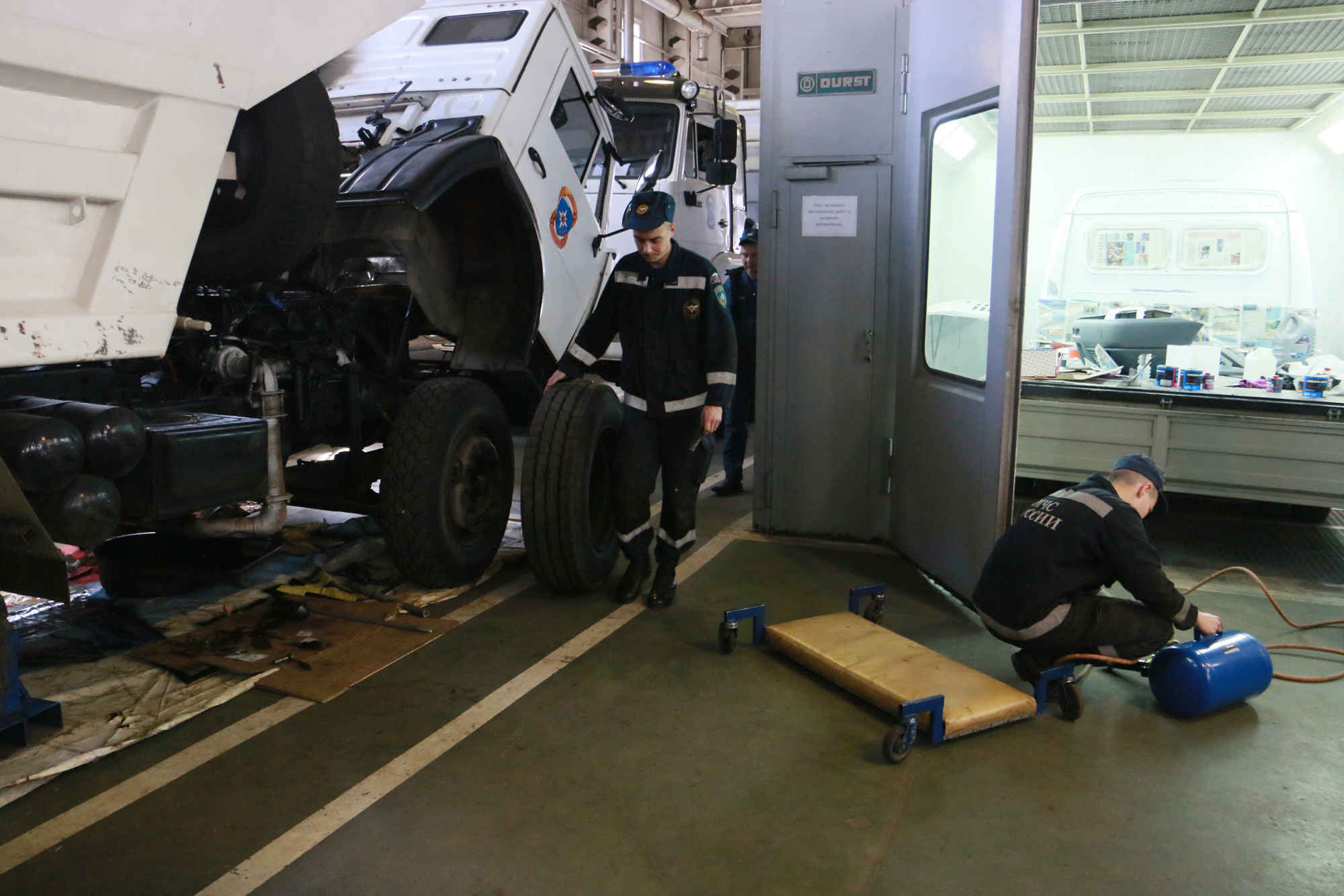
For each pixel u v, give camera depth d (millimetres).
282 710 2803
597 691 2986
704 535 4867
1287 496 4387
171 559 3736
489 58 4117
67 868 2045
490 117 3904
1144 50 4496
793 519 4828
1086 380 4895
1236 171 5625
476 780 2449
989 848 2188
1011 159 3293
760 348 4727
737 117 8469
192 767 2479
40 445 2080
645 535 3789
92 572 3887
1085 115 5516
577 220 4645
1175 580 4160
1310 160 5469
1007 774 2529
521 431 7391
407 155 3477
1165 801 2398
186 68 2127
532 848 2162
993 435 3482
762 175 4578
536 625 3541
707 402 3557
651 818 2291
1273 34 4184
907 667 2941
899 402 4473
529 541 3711
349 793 2375
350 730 2693
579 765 2535
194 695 2824
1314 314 5355
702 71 20688
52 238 2012
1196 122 5508
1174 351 5043
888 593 3982
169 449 2445
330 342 3492
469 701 2896
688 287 3535
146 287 2203
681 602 3836
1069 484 4863
